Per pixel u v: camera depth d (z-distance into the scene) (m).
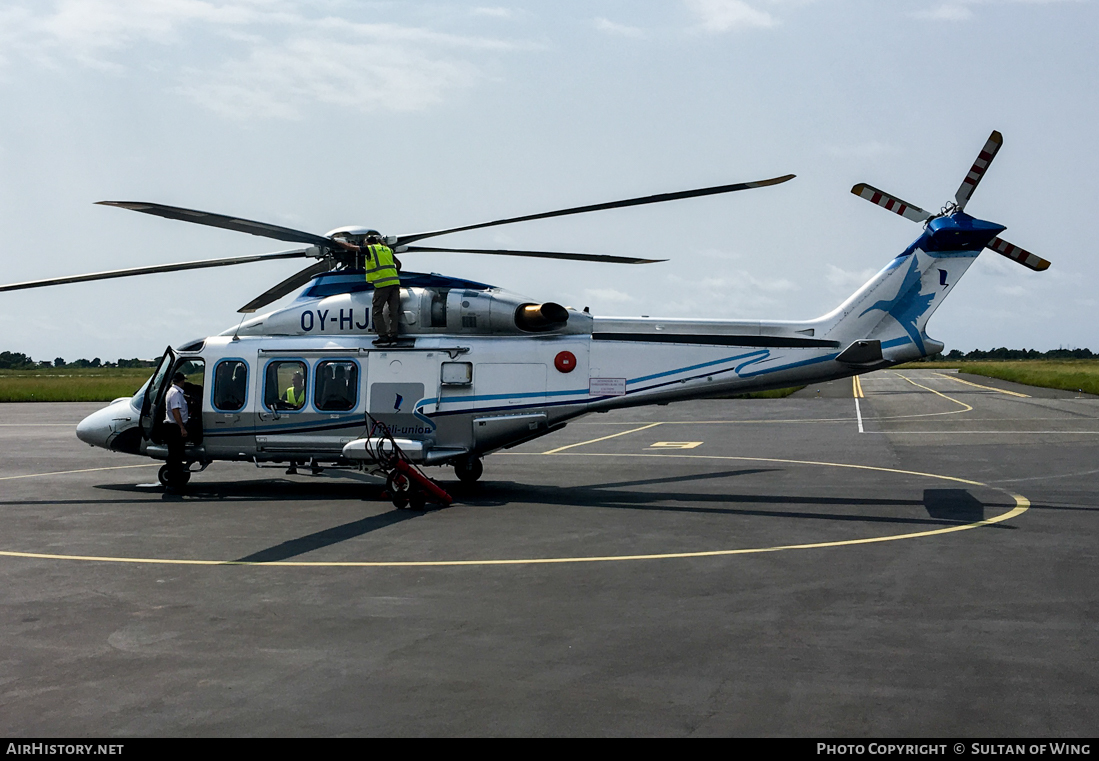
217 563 10.35
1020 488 16.22
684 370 15.35
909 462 20.47
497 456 22.86
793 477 18.11
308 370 16.22
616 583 9.28
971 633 7.48
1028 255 14.38
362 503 15.08
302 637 7.45
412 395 15.85
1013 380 83.00
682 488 16.73
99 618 8.05
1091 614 8.05
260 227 13.88
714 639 7.34
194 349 16.91
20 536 12.12
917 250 14.84
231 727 5.60
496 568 10.02
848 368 15.22
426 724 5.64
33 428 33.56
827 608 8.27
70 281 15.05
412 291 16.17
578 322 15.79
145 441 16.91
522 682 6.37
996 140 13.93
